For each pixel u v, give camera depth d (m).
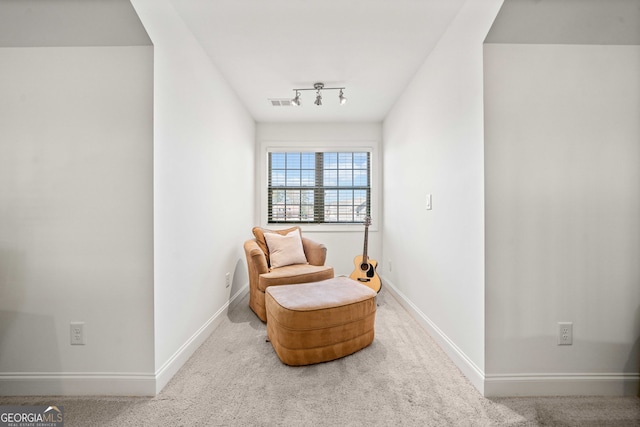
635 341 1.58
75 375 1.57
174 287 1.79
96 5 1.41
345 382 1.67
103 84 1.57
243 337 2.28
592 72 1.57
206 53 2.30
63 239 1.57
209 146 2.36
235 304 3.04
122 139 1.57
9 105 1.57
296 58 2.41
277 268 2.93
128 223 1.57
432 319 2.28
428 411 1.44
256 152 4.07
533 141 1.57
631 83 1.57
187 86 1.98
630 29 1.52
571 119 1.57
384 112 3.70
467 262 1.75
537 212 1.57
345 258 4.07
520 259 1.57
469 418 1.39
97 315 1.58
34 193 1.57
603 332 1.58
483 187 1.57
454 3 1.78
